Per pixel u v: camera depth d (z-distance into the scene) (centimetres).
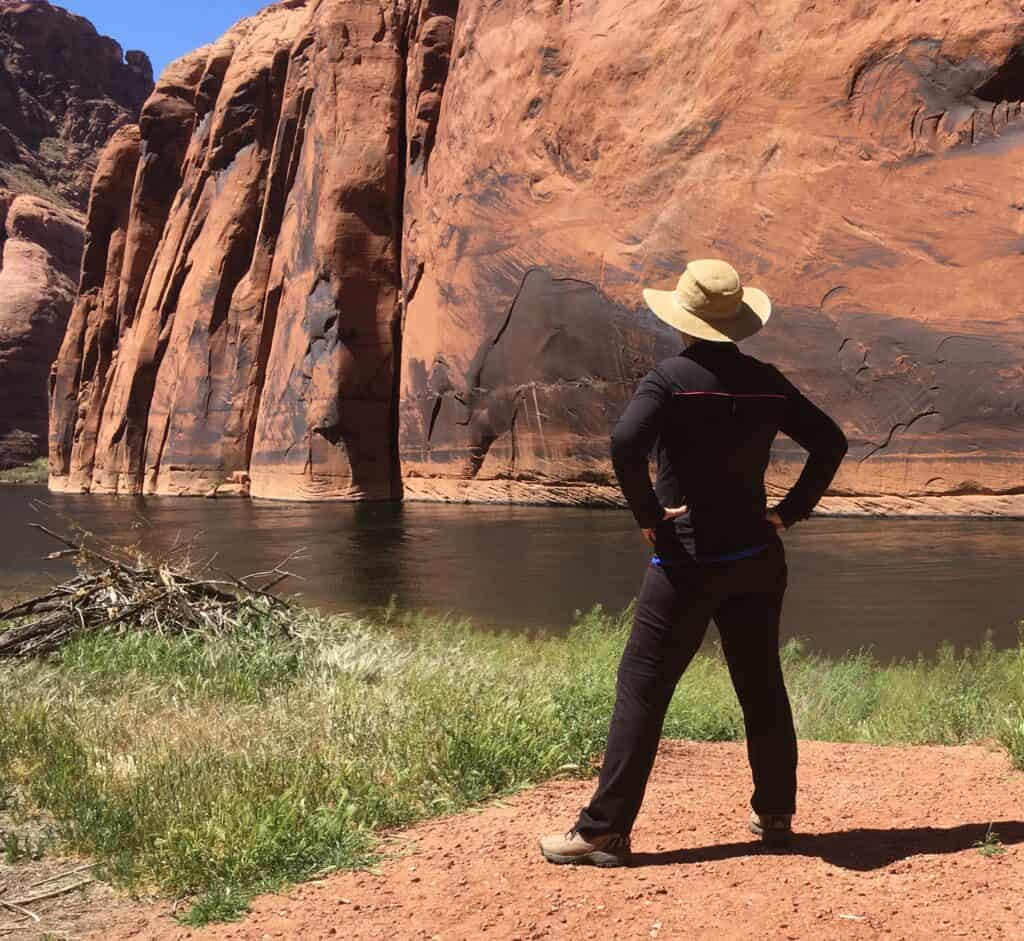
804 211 2634
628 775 295
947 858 293
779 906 259
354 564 1966
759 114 2772
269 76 5119
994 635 1151
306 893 289
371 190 4112
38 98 16275
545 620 1352
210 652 686
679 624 290
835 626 1234
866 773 432
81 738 465
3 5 16575
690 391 282
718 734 585
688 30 2988
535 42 3409
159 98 5944
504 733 424
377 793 375
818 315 2559
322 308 4081
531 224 3303
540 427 3262
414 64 4100
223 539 2469
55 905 295
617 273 3017
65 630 717
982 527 2166
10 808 385
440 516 3003
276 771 392
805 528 2270
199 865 305
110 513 3644
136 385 5438
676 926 249
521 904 268
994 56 2428
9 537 2786
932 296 2427
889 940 237
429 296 3762
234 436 4716
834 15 2692
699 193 2845
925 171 2494
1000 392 2316
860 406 2489
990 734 564
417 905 273
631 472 279
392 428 4044
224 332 4912
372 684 674
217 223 5078
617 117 3103
